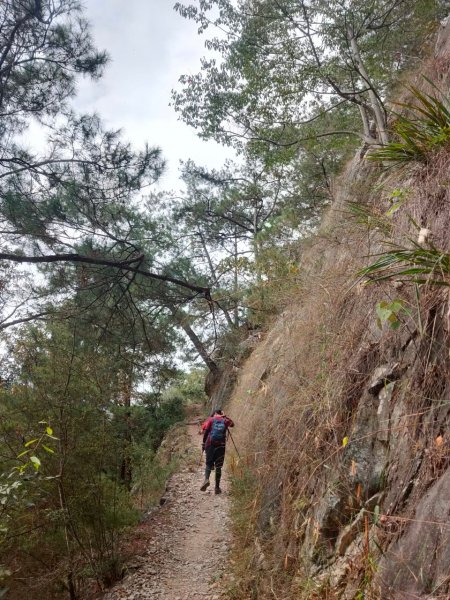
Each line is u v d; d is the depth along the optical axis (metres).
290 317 7.47
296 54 11.65
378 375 3.82
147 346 10.67
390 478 3.23
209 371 22.20
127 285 9.13
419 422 3.05
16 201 7.31
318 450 4.39
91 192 8.05
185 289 10.07
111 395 7.64
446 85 6.01
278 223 12.48
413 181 4.16
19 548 5.96
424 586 2.32
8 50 7.08
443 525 2.35
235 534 6.71
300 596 3.75
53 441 6.23
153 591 5.71
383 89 12.34
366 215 4.80
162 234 9.75
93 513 6.46
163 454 16.44
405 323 3.50
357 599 2.79
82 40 7.36
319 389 4.69
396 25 11.77
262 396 7.62
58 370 6.68
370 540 3.11
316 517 4.02
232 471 8.74
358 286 4.22
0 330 7.48
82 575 6.45
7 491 4.64
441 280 3.09
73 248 8.48
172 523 7.98
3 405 6.39
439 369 2.98
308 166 15.39
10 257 7.77
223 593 5.14
